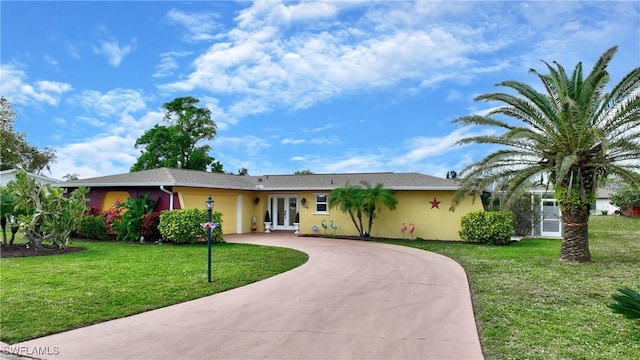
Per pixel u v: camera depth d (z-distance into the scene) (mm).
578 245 12266
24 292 7695
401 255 13586
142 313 6551
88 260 11766
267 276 9680
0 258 12031
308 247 15758
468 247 16141
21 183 13180
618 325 5914
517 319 6242
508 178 13617
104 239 17938
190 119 38500
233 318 6316
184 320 6199
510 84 12984
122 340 5316
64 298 7273
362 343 5266
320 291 8211
